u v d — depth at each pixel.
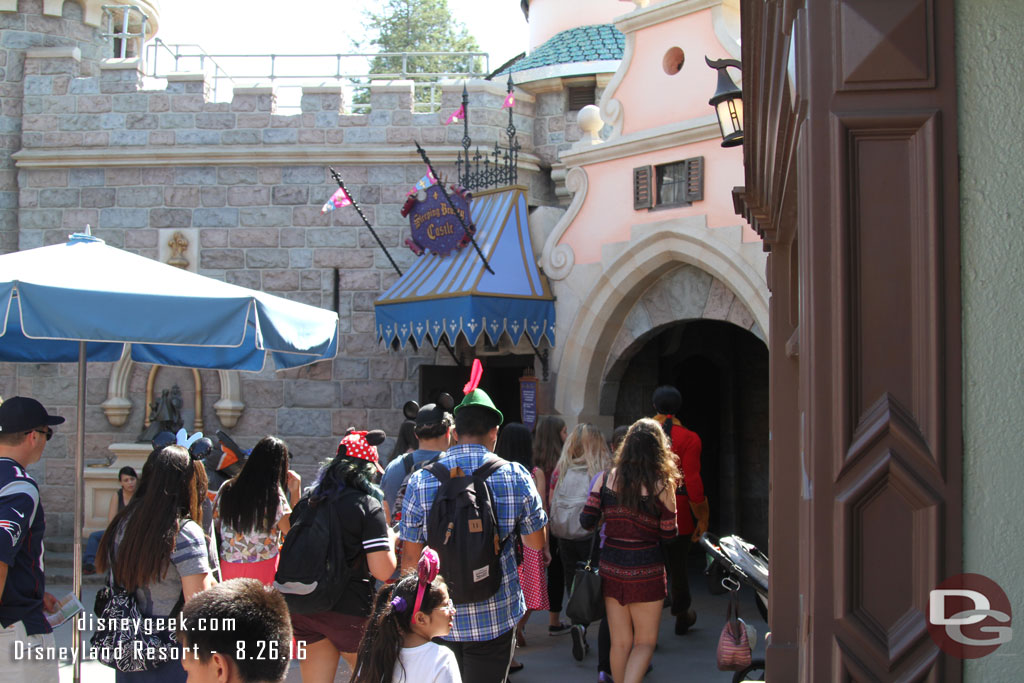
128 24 15.64
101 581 11.00
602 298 10.35
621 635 5.81
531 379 10.95
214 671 2.35
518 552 4.84
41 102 13.01
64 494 12.66
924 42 2.42
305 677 4.85
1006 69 2.43
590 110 10.54
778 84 3.28
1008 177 2.41
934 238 2.38
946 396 2.38
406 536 4.70
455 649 4.64
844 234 2.41
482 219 11.30
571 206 10.71
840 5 2.45
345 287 12.54
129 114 12.87
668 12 9.74
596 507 5.98
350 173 12.63
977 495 2.38
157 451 4.39
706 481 13.38
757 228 5.90
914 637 2.35
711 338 13.06
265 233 12.67
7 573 4.22
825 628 2.41
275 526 5.25
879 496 2.41
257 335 5.58
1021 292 2.38
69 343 7.19
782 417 5.54
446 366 12.38
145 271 5.72
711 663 7.21
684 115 9.64
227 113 12.76
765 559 6.18
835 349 2.41
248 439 12.57
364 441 4.99
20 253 5.73
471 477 4.63
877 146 2.44
